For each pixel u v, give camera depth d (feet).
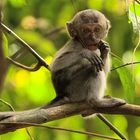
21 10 74.13
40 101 69.56
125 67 46.34
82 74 47.75
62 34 71.51
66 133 67.67
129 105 43.01
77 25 49.24
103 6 71.82
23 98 68.54
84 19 49.11
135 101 68.69
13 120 40.27
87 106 43.96
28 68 47.52
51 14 77.51
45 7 77.20
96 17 49.16
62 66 48.19
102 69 47.47
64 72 48.08
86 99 47.39
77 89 47.73
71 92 47.70
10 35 48.73
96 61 46.70
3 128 39.96
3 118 40.60
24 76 67.56
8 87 65.26
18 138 60.34
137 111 42.80
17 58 55.16
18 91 67.67
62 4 78.48
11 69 65.31
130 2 44.19
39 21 72.23
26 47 47.24
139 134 69.56
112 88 69.31
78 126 68.49
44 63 47.93
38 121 40.81
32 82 68.80
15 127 40.14
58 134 67.31
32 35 60.54
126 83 46.29
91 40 48.67
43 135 65.67
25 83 68.23
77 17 49.62
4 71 39.93
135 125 69.41
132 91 46.09
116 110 43.52
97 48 48.65
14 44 50.90
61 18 77.20
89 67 47.52
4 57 39.47
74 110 43.21
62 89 47.98
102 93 47.70
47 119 41.14
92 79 47.57
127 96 46.32
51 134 66.44
